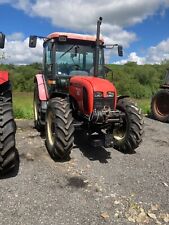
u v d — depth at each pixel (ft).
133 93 97.91
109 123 17.79
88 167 16.78
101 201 12.84
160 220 11.59
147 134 25.77
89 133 18.11
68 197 13.07
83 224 11.10
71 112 17.66
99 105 17.56
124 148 19.44
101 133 18.07
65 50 21.30
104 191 13.79
